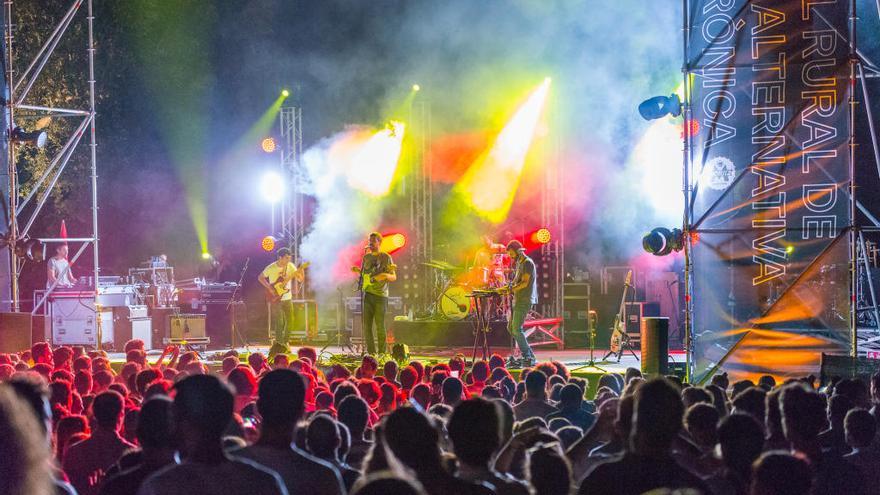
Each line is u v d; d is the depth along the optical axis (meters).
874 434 5.10
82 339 16.88
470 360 15.88
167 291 19.31
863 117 19.55
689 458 4.82
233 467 3.31
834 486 4.50
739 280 11.84
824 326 11.27
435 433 3.42
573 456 5.03
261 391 3.71
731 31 11.24
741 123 11.28
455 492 3.39
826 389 8.60
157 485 3.24
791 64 11.12
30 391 3.46
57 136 22.20
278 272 17.17
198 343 18.05
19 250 15.12
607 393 7.18
